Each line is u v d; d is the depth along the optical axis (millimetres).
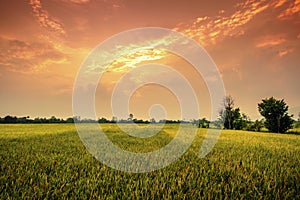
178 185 4223
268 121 35812
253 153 8344
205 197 3750
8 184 4273
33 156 7145
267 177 4781
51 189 4105
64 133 16844
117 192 3965
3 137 13453
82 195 3738
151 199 3725
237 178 4824
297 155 8422
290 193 3984
